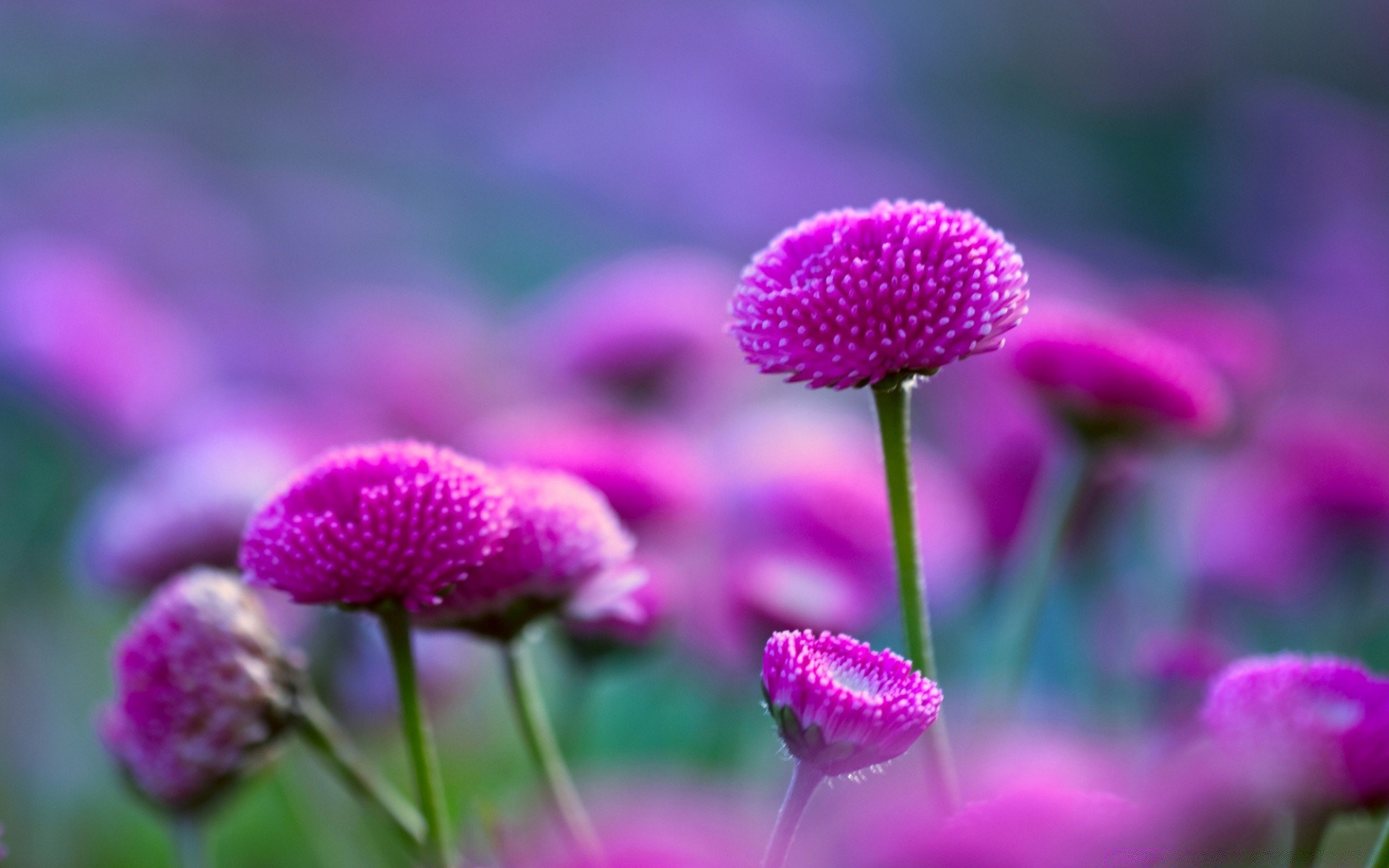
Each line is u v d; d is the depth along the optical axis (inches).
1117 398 20.8
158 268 57.7
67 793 29.3
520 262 73.4
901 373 17.5
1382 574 28.5
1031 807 16.9
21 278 40.5
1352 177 78.4
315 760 23.9
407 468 17.9
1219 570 29.0
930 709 16.9
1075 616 26.3
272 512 17.9
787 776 22.4
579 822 18.6
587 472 22.5
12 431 38.8
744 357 17.7
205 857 19.5
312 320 57.2
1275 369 31.2
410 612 17.8
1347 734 16.8
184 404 42.9
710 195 75.0
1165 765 17.7
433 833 18.0
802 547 24.4
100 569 25.0
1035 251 50.6
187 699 18.9
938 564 27.5
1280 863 17.8
